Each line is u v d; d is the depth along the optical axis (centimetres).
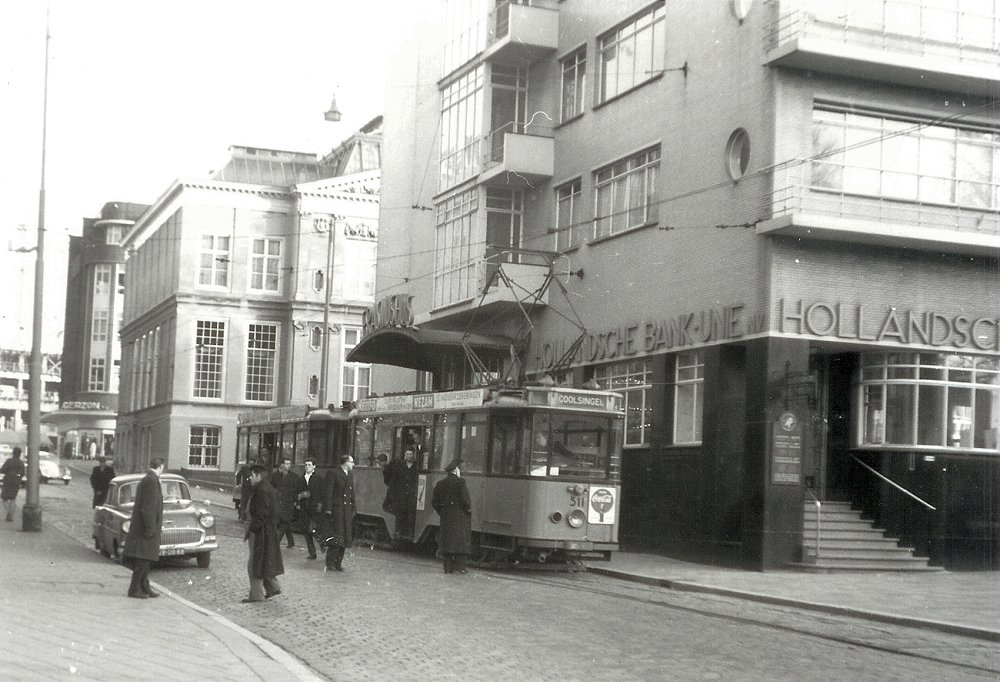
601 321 3172
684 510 2731
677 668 1177
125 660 1075
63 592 1672
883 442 2603
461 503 2178
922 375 2581
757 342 2502
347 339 7294
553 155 3484
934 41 2584
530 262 3544
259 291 7300
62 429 11794
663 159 2931
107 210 11681
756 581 2200
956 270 2600
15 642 1152
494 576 2170
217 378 7225
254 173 7512
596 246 3225
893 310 2542
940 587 2159
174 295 7219
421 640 1330
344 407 3325
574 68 3447
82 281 11756
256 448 3916
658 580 2200
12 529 3066
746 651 1308
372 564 2350
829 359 2712
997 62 2627
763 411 2464
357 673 1122
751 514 2475
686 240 2806
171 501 2258
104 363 11462
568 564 2392
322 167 7700
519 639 1346
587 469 2331
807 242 2511
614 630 1443
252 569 1686
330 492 2167
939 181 2620
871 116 2584
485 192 3603
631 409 3030
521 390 2342
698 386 2747
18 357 15075
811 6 2525
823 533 2533
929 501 2556
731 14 2680
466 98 3778
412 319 3422
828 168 2542
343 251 7300
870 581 2256
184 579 2042
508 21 3500
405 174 4475
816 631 1531
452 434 2552
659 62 3008
